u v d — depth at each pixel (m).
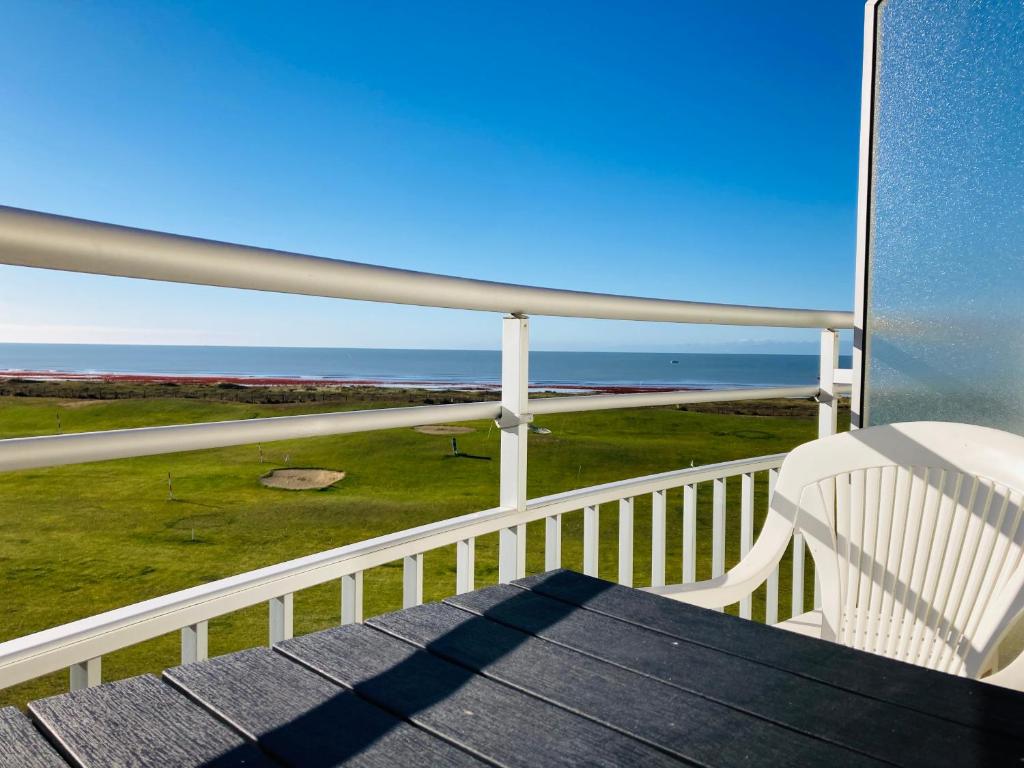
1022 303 1.44
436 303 1.06
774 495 1.19
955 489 1.07
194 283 0.76
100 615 0.78
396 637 0.67
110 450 0.72
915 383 1.65
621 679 0.59
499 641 0.66
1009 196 1.46
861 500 1.14
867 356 1.75
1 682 0.67
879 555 1.12
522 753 0.47
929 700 0.56
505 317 1.27
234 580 0.90
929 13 1.60
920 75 1.62
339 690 0.56
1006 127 1.46
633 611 0.74
